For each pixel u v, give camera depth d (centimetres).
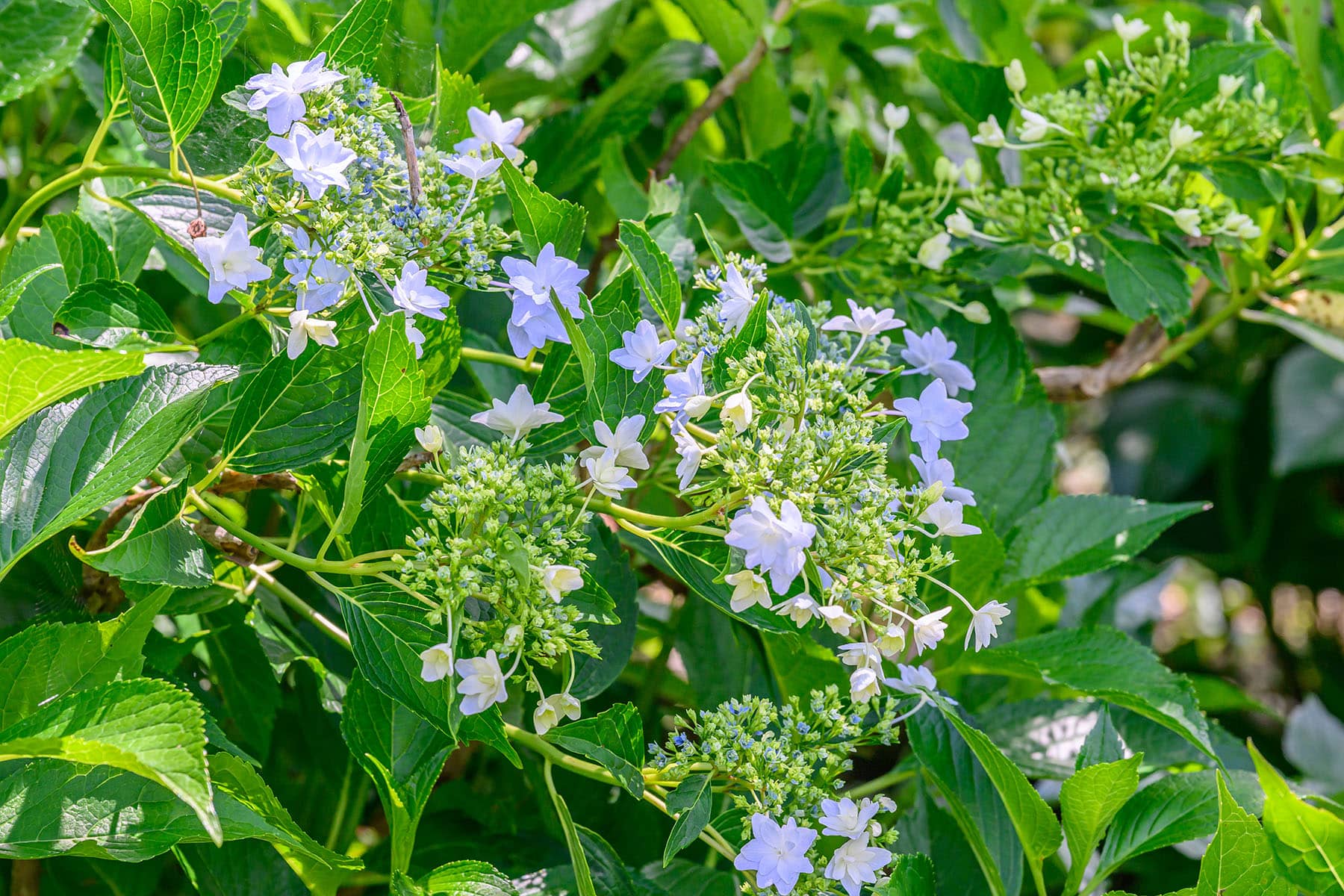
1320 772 174
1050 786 146
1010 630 150
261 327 121
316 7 122
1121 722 136
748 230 137
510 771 143
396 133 119
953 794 125
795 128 147
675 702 166
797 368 115
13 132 162
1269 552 260
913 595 117
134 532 112
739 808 120
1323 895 118
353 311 116
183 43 114
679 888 127
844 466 114
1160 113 137
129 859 111
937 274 137
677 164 149
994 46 151
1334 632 282
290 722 138
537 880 123
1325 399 229
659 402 113
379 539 121
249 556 119
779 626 117
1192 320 196
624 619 125
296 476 120
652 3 161
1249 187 137
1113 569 176
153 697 107
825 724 119
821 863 116
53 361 107
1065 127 136
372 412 113
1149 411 257
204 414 118
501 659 114
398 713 120
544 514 113
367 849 140
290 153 112
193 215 118
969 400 138
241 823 111
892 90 169
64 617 125
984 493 138
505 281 121
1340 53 150
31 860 131
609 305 117
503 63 143
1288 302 147
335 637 123
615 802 135
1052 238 137
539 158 143
